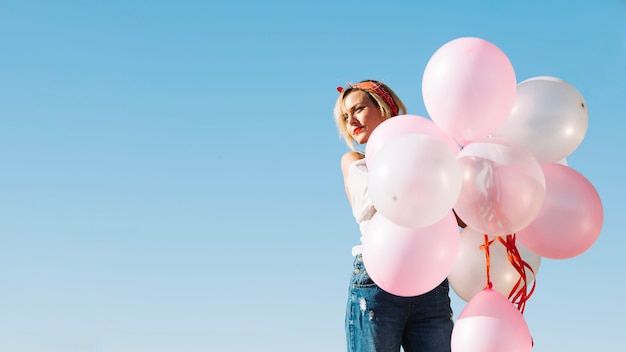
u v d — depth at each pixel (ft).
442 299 8.22
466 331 7.23
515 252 7.47
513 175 7.00
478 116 7.24
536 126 7.49
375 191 6.93
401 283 7.26
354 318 8.13
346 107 8.89
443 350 8.11
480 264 7.88
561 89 7.62
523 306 7.70
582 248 7.57
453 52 7.38
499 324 7.14
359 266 8.16
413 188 6.74
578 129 7.59
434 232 7.22
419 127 7.56
